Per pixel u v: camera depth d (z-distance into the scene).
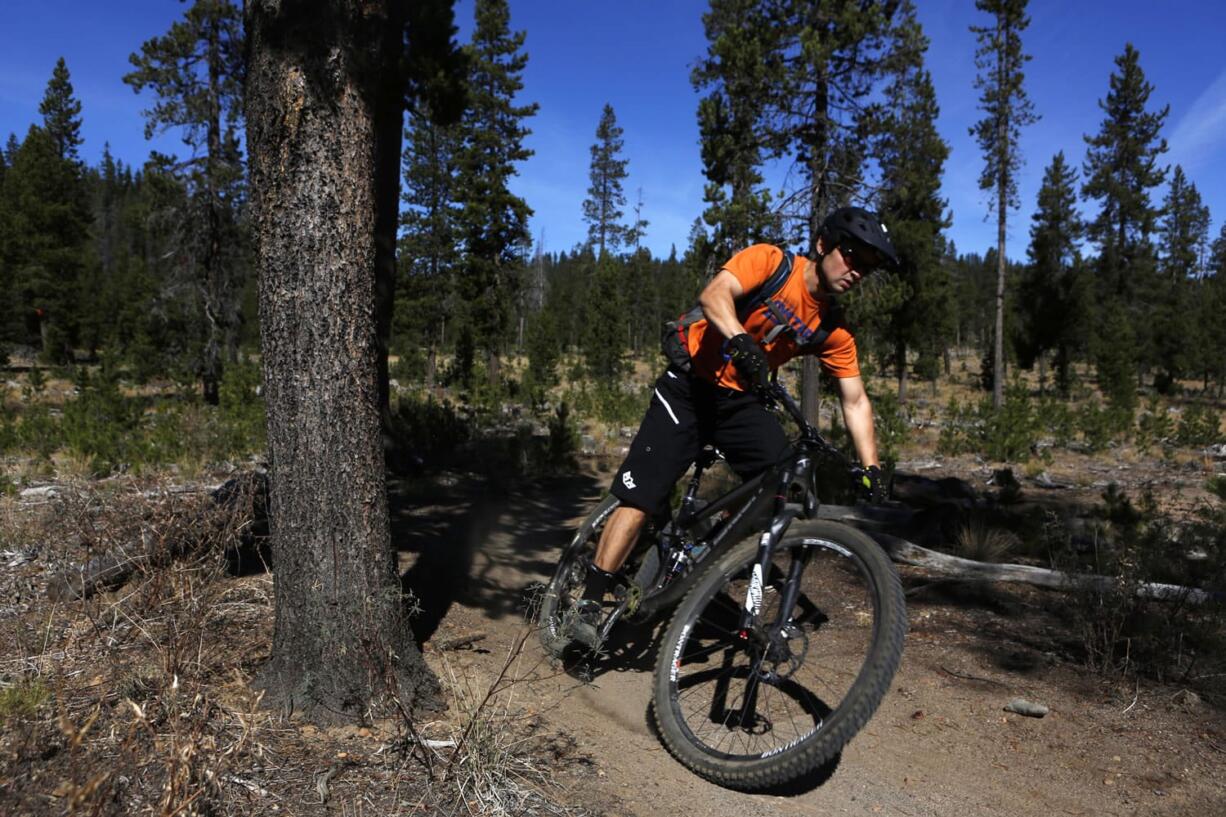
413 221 36.41
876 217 2.75
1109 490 7.05
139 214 21.25
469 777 2.41
